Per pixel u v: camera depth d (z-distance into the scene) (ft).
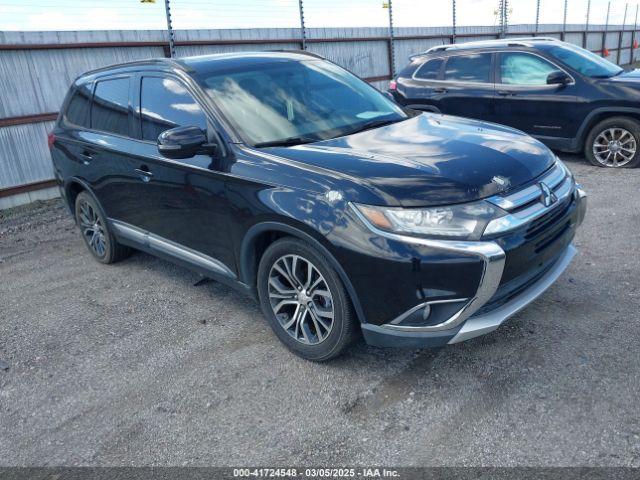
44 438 9.65
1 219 24.26
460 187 9.32
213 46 33.35
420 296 9.12
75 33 26.99
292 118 12.37
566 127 25.39
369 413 9.50
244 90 12.72
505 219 9.25
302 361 11.21
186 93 12.82
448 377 10.24
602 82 24.21
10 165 25.71
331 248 9.59
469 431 8.84
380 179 9.50
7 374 11.76
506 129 12.70
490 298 9.25
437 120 13.38
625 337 10.92
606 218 17.95
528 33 63.36
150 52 30.25
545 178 10.49
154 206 13.84
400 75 31.22
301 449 8.80
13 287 16.57
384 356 11.10
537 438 8.53
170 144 11.22
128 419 9.92
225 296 14.60
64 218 23.79
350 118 12.95
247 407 9.96
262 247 11.47
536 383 9.81
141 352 12.14
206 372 11.15
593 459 8.02
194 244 13.08
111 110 15.34
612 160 24.75
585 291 12.96
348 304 9.96
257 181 10.71
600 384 9.61
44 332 13.47
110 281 16.26
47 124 26.73
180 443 9.19
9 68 25.20
